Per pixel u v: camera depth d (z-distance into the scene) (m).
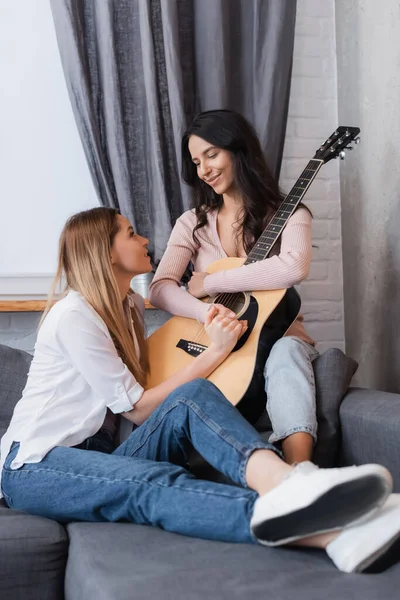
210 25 2.54
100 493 1.37
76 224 1.80
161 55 2.53
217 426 1.33
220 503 1.22
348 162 2.74
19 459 1.50
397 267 2.33
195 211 2.25
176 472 1.36
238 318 1.86
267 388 1.73
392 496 1.16
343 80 2.77
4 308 2.42
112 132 2.48
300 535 1.14
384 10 2.38
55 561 1.30
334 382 1.77
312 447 1.61
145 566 1.12
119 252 1.83
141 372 1.80
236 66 2.61
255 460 1.25
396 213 2.33
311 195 2.82
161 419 1.46
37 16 2.64
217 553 1.16
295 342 1.80
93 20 2.51
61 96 2.66
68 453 1.49
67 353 1.64
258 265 1.91
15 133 2.63
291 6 2.60
